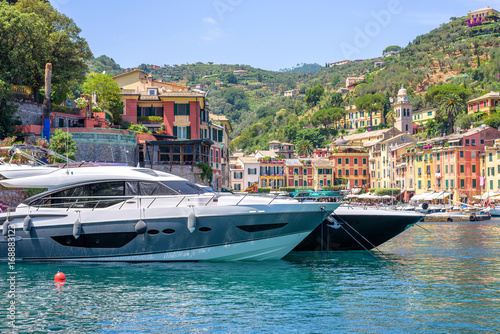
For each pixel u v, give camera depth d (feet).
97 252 72.43
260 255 73.72
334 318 46.47
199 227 70.95
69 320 45.98
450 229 164.76
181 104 202.18
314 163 398.62
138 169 77.46
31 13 150.92
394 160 362.53
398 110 522.88
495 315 47.65
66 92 174.40
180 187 75.00
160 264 71.31
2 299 53.31
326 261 78.38
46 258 73.72
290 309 49.39
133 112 206.28
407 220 86.94
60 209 73.10
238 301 52.31
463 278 65.41
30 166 81.05
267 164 387.55
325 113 650.02
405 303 52.03
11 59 144.36
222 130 239.71
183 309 49.29
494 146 286.87
